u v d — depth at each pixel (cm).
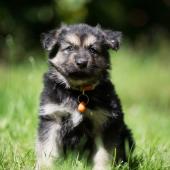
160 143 968
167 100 1852
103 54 918
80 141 879
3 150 862
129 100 1770
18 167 807
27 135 991
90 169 838
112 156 859
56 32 935
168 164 841
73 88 880
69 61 880
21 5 2366
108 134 871
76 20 2297
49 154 838
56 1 2280
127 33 2652
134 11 2719
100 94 878
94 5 2467
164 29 2797
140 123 1191
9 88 1232
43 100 889
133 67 2278
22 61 2198
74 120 870
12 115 1084
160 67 2377
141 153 889
